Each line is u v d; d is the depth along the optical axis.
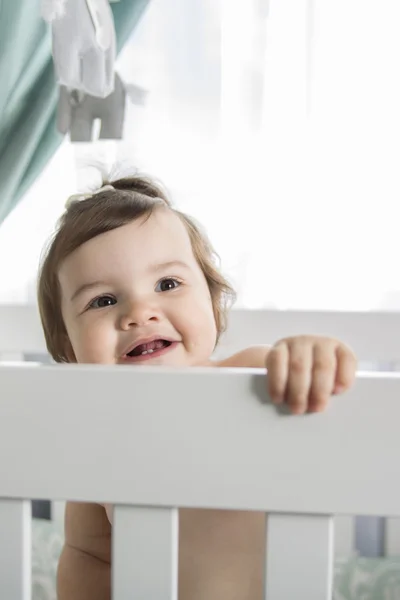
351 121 1.33
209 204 1.36
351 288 1.33
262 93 1.33
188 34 1.37
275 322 1.24
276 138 1.34
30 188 1.36
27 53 1.31
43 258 1.02
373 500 0.43
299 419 0.44
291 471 0.44
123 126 1.29
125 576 0.46
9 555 0.46
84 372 0.45
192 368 0.46
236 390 0.44
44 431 0.45
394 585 1.16
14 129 1.32
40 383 0.45
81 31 1.10
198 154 1.36
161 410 0.45
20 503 0.46
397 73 1.32
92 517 0.93
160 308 0.82
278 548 0.44
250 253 1.34
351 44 1.33
